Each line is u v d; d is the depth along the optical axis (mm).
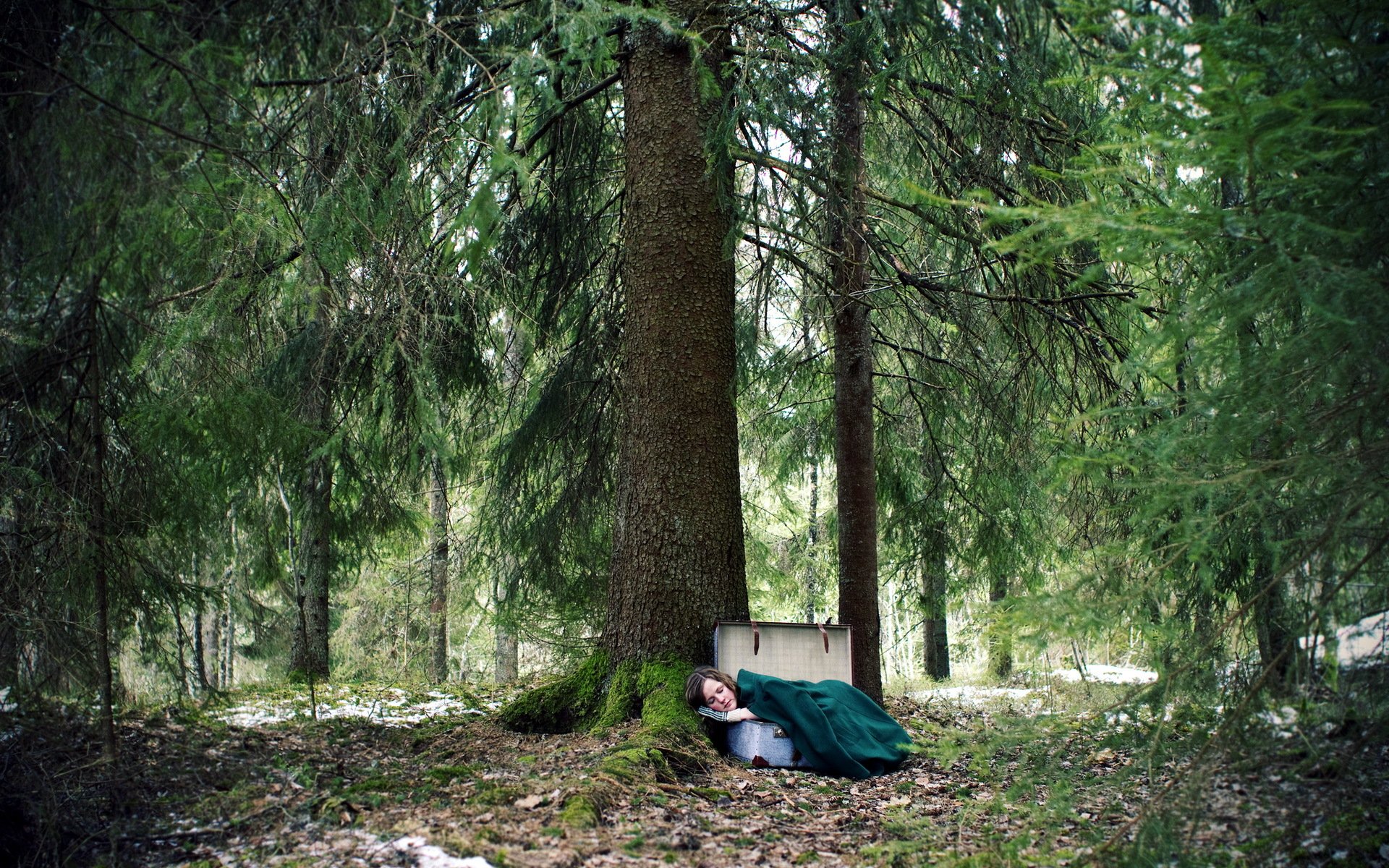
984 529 8680
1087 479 6004
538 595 8422
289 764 4637
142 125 3570
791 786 4777
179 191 3721
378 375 6629
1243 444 2865
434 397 5297
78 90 3512
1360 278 2389
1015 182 6332
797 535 13688
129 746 4375
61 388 3947
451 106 5742
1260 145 2420
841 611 7391
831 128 5992
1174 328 2850
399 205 5324
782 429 10398
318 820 3646
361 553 9430
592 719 5941
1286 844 2916
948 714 7734
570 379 7699
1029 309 7219
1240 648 3078
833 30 5984
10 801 3408
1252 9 2434
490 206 4102
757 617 13531
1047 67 5594
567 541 8094
